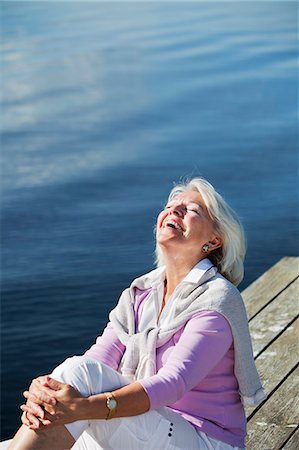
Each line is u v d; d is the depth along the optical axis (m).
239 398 3.18
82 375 2.91
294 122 21.14
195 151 18.98
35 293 11.91
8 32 38.50
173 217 3.22
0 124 22.92
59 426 2.86
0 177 17.80
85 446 3.03
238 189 16.02
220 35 34.38
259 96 24.08
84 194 16.25
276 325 5.02
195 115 22.45
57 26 39.56
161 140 20.19
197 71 27.91
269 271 5.92
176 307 3.14
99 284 12.09
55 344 10.52
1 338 10.71
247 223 14.02
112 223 14.52
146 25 38.25
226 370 3.14
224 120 21.69
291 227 13.68
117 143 20.19
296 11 40.12
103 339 3.39
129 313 3.32
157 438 2.98
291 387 4.25
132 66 29.44
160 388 2.94
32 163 18.84
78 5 46.66
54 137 21.20
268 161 17.84
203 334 3.05
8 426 8.98
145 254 13.04
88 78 28.14
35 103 25.16
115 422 2.91
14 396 9.52
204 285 3.15
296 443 3.75
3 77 29.03
